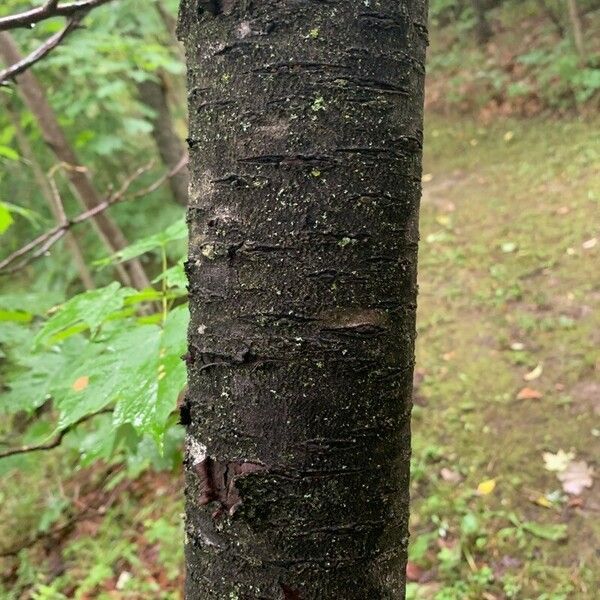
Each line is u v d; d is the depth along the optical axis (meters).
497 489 3.32
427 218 6.62
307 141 0.74
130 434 1.73
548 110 8.22
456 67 10.31
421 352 4.56
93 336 1.40
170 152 6.45
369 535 0.81
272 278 0.76
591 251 5.22
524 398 3.91
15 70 1.38
